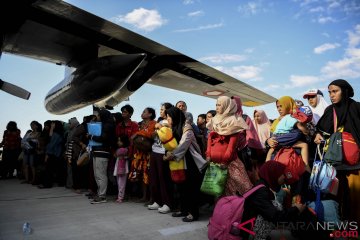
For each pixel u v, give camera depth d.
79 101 6.83
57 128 7.28
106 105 8.78
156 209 4.71
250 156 4.32
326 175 2.72
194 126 5.03
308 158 3.39
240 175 3.32
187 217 3.98
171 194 4.50
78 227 3.66
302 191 3.30
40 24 5.73
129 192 6.02
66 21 5.77
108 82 6.22
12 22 5.41
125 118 5.56
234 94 10.16
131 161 5.37
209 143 3.45
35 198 5.79
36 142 7.88
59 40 6.43
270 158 3.50
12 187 7.41
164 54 7.36
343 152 2.82
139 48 6.96
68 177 6.99
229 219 2.43
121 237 3.27
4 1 4.91
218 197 3.39
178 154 3.86
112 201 5.46
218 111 3.35
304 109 3.29
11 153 9.23
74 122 6.61
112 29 5.87
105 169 5.31
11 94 6.82
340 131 2.99
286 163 3.05
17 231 3.50
